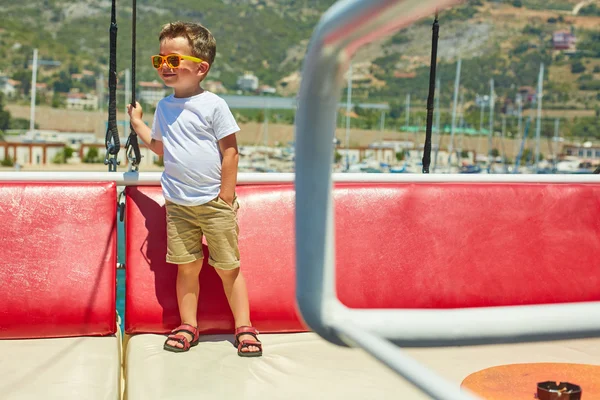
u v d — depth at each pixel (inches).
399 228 110.5
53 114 4778.5
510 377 82.7
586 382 81.2
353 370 88.4
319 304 25.5
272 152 3853.3
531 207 115.4
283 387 82.7
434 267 110.0
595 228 116.6
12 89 5280.5
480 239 112.3
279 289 104.5
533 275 112.7
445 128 4197.8
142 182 107.0
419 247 110.3
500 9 6407.5
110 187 104.3
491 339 24.6
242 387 82.4
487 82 5767.7
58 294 98.7
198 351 94.8
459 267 110.7
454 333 24.7
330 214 25.6
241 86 7126.0
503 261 112.3
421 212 111.7
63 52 6107.3
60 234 101.3
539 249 114.0
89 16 6574.8
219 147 96.6
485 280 111.0
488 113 5000.0
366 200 111.0
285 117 4886.8
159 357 91.7
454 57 6028.5
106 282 100.3
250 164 3629.4
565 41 6048.2
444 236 111.3
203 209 96.1
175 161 95.7
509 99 5265.8
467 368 90.0
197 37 97.2
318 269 25.6
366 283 108.0
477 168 3270.2
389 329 24.9
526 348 98.2
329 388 82.7
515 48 6107.3
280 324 104.0
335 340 25.7
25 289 98.3
